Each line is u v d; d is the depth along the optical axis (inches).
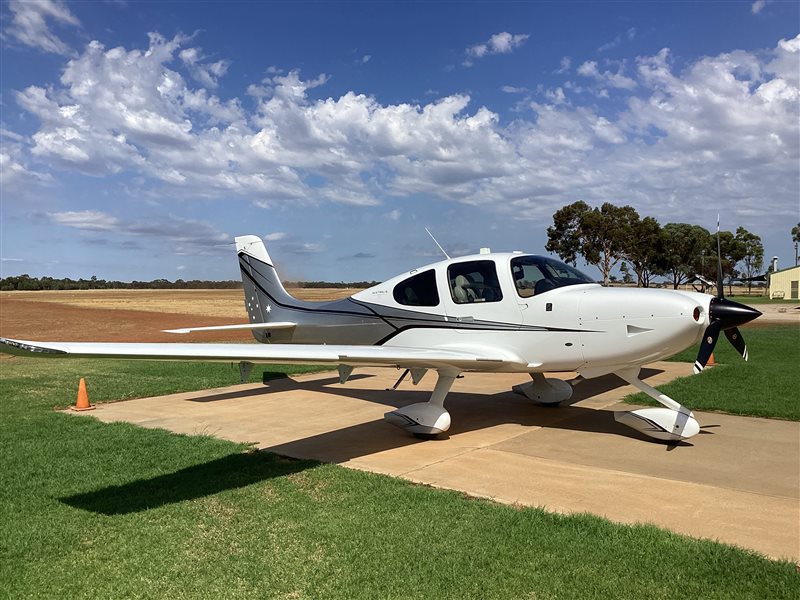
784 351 538.9
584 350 239.5
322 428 274.5
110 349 172.9
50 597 117.4
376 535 143.9
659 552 131.1
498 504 165.2
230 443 241.0
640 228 1852.9
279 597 115.8
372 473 198.1
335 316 332.5
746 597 111.7
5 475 198.8
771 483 183.5
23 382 422.0
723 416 283.9
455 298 273.7
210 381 424.5
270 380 434.9
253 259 392.2
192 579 123.7
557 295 246.8
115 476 197.3
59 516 161.5
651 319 223.8
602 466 204.5
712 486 181.2
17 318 1380.4
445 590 116.7
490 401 335.6
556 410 306.2
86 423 282.5
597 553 131.5
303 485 185.6
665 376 401.4
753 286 3152.1
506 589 116.6
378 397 359.6
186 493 179.2
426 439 250.5
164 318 1366.9
